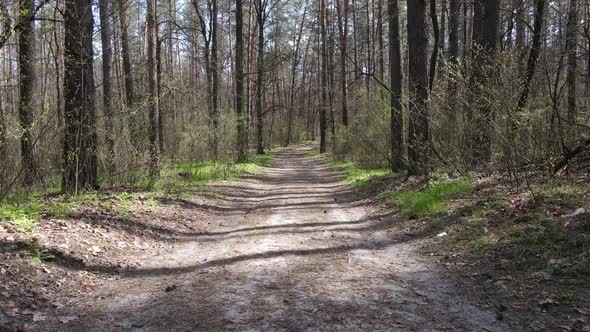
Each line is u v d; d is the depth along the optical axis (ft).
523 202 22.11
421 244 21.53
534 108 25.39
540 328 11.78
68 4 30.22
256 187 49.14
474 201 25.41
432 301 14.29
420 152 35.91
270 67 94.48
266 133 139.13
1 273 15.49
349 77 122.93
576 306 12.48
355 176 53.16
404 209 28.86
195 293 15.70
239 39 74.64
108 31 38.45
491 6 36.32
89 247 20.10
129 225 24.86
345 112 90.17
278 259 19.80
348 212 32.07
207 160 54.70
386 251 20.93
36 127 28.86
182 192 38.37
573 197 20.68
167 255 21.42
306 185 50.96
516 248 17.30
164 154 44.45
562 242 16.43
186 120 49.32
